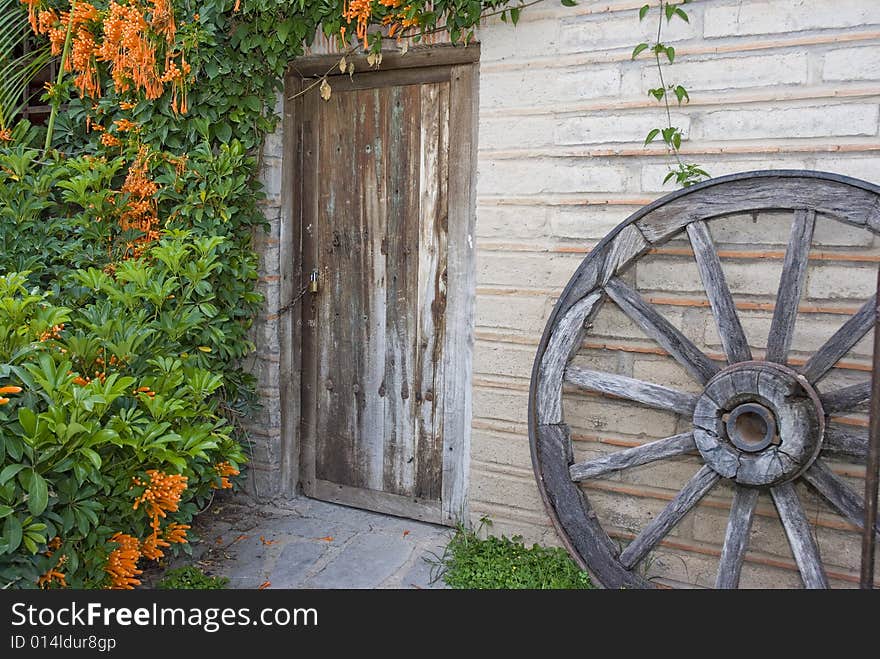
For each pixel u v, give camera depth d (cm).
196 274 348
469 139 375
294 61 408
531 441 320
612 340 346
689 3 319
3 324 271
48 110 474
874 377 235
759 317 315
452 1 354
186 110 397
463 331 385
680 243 327
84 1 428
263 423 428
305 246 427
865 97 293
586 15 338
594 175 341
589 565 312
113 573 293
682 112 322
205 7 396
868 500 238
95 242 405
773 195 281
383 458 417
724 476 284
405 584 341
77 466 253
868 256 296
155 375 319
